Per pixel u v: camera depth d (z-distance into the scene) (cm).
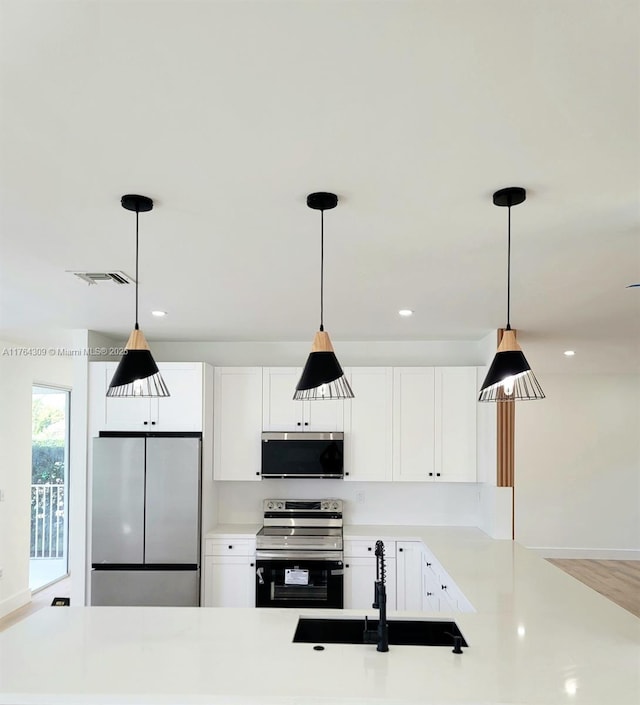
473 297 380
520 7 117
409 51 131
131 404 514
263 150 180
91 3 115
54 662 225
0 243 270
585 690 204
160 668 220
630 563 809
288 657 231
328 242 270
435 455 539
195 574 488
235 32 124
